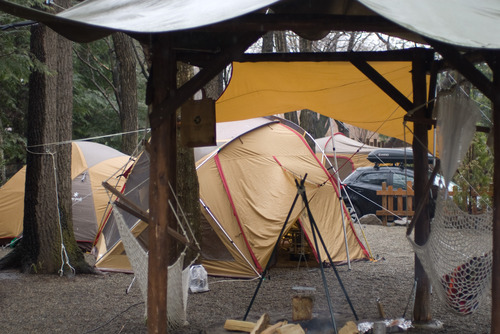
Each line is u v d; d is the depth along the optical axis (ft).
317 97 24.21
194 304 22.50
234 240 28.14
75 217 35.78
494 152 13.50
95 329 19.11
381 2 11.97
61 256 28.14
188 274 18.01
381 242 39.42
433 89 18.42
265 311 21.11
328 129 94.58
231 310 21.40
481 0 14.06
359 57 18.78
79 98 61.41
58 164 28.78
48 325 19.63
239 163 30.19
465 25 11.75
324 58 19.03
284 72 21.24
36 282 26.23
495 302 13.37
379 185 52.11
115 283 26.37
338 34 68.90
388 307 21.49
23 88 56.08
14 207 37.37
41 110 28.09
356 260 31.68
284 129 32.89
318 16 13.21
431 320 19.06
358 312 20.53
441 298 16.20
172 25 11.42
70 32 14.87
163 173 13.92
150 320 13.91
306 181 30.45
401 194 50.19
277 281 26.89
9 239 37.04
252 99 24.45
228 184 29.30
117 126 74.33
